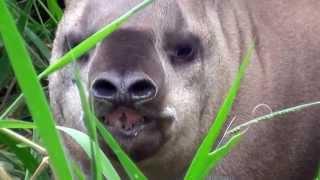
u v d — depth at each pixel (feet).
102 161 13.69
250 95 18.31
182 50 15.52
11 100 22.00
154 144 14.88
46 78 21.03
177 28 15.30
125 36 14.14
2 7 11.39
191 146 16.10
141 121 14.52
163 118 14.75
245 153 18.40
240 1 18.92
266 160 18.98
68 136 16.89
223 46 16.98
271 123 18.86
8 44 11.59
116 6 14.90
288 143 19.53
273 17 19.83
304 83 19.72
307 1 20.74
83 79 15.08
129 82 13.83
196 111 15.89
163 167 16.46
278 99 19.10
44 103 12.01
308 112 19.79
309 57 19.94
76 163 17.28
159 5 15.07
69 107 15.89
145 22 14.60
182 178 16.87
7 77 21.85
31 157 18.01
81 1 15.66
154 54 14.35
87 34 15.33
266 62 19.10
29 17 22.41
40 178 18.40
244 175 18.60
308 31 20.18
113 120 14.25
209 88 16.35
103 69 13.84
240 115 18.08
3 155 20.15
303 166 20.21
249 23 18.81
